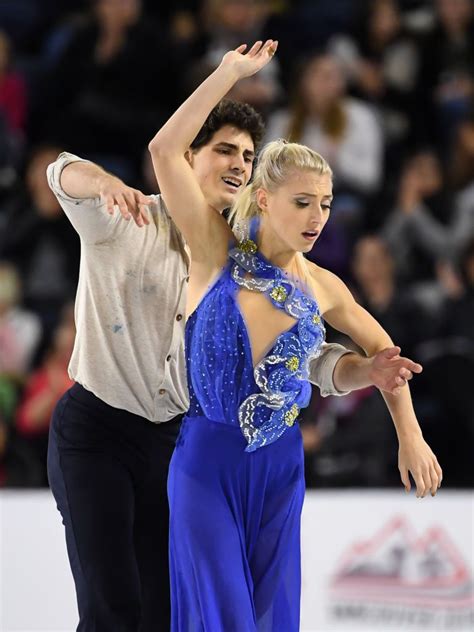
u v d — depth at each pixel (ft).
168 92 94.43
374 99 96.53
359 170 91.30
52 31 101.65
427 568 62.90
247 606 34.71
